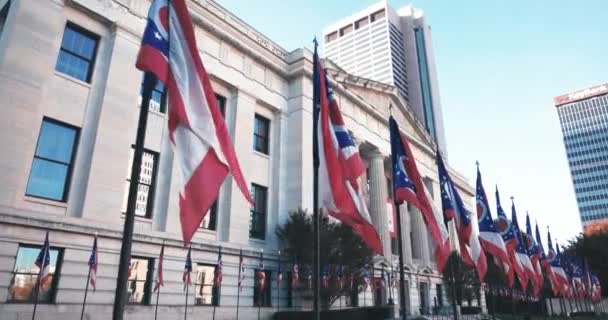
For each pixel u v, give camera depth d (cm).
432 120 14875
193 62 936
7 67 1642
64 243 1642
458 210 1981
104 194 1830
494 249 2264
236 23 2869
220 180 880
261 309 2370
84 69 1962
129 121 2011
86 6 1969
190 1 2489
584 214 14838
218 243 2267
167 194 2133
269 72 3047
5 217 1494
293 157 2959
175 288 1992
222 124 953
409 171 1672
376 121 4047
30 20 1758
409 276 3912
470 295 4384
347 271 2512
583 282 4919
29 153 1645
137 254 1888
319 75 1330
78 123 1859
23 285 1527
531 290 4762
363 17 16075
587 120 15850
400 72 15025
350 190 1260
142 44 841
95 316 1656
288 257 2617
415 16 16850
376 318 2717
